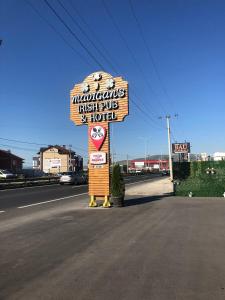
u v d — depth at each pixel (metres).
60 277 7.71
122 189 20.36
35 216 17.08
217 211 17.83
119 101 21.12
